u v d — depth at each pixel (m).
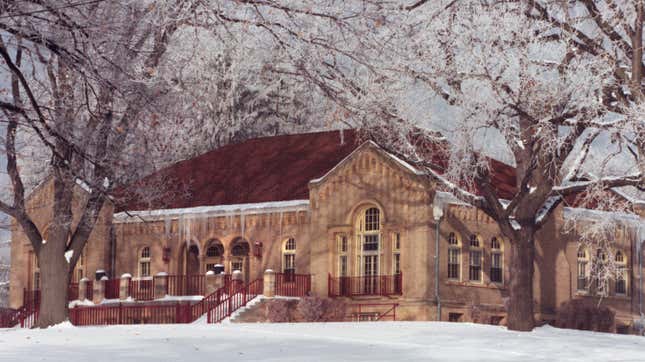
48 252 40.16
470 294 48.41
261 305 47.31
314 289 49.56
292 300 48.25
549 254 51.56
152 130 34.16
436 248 47.06
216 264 53.19
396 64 36.56
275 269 51.56
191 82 38.12
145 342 28.66
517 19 35.94
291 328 37.50
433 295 46.78
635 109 33.91
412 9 37.12
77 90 30.78
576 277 52.56
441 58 36.78
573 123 36.09
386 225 48.00
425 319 46.28
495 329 39.25
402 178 47.72
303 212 51.09
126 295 52.09
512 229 39.72
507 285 49.84
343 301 47.97
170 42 33.88
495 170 53.44
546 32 36.88
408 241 47.31
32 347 26.83
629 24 34.94
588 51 36.16
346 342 30.62
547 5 36.84
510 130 38.12
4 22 21.91
